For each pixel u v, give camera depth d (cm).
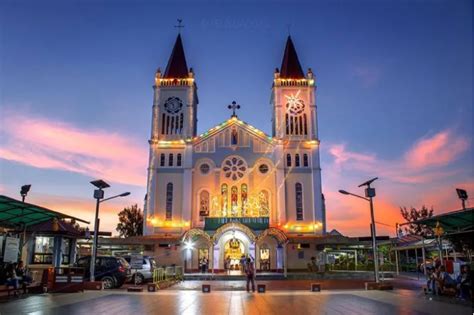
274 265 4922
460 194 3017
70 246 3531
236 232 4794
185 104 5650
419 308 1683
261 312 1578
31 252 3244
